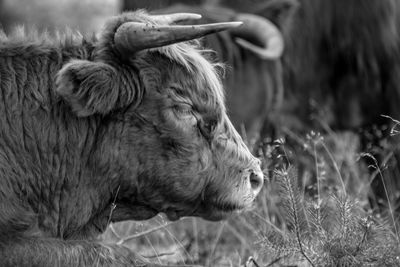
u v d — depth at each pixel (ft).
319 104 117.80
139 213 67.21
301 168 101.09
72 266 60.34
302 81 116.67
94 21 201.05
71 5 205.05
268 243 66.90
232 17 105.19
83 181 65.00
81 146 64.69
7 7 195.52
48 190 64.34
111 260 61.21
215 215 67.05
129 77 63.87
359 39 116.98
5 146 63.21
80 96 61.93
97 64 62.34
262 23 105.19
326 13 116.98
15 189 62.75
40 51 65.98
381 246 65.82
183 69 65.51
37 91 64.80
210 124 65.98
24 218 62.34
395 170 106.63
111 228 79.25
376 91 118.01
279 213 82.89
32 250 60.34
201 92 65.87
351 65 118.01
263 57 103.30
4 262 60.29
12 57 65.51
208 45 101.35
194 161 65.10
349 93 118.62
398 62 117.39
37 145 64.13
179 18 67.41
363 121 118.52
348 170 93.30
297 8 115.75
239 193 66.64
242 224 86.17
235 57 103.91
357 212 74.08
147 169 64.95
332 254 64.90
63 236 65.26
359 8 116.67
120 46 63.82
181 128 64.69
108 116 64.49
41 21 195.93
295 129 114.62
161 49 65.10
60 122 64.59
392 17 117.29
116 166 64.90
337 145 103.81
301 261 69.62
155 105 64.54
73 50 66.33
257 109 105.81
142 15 66.03
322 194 86.12
